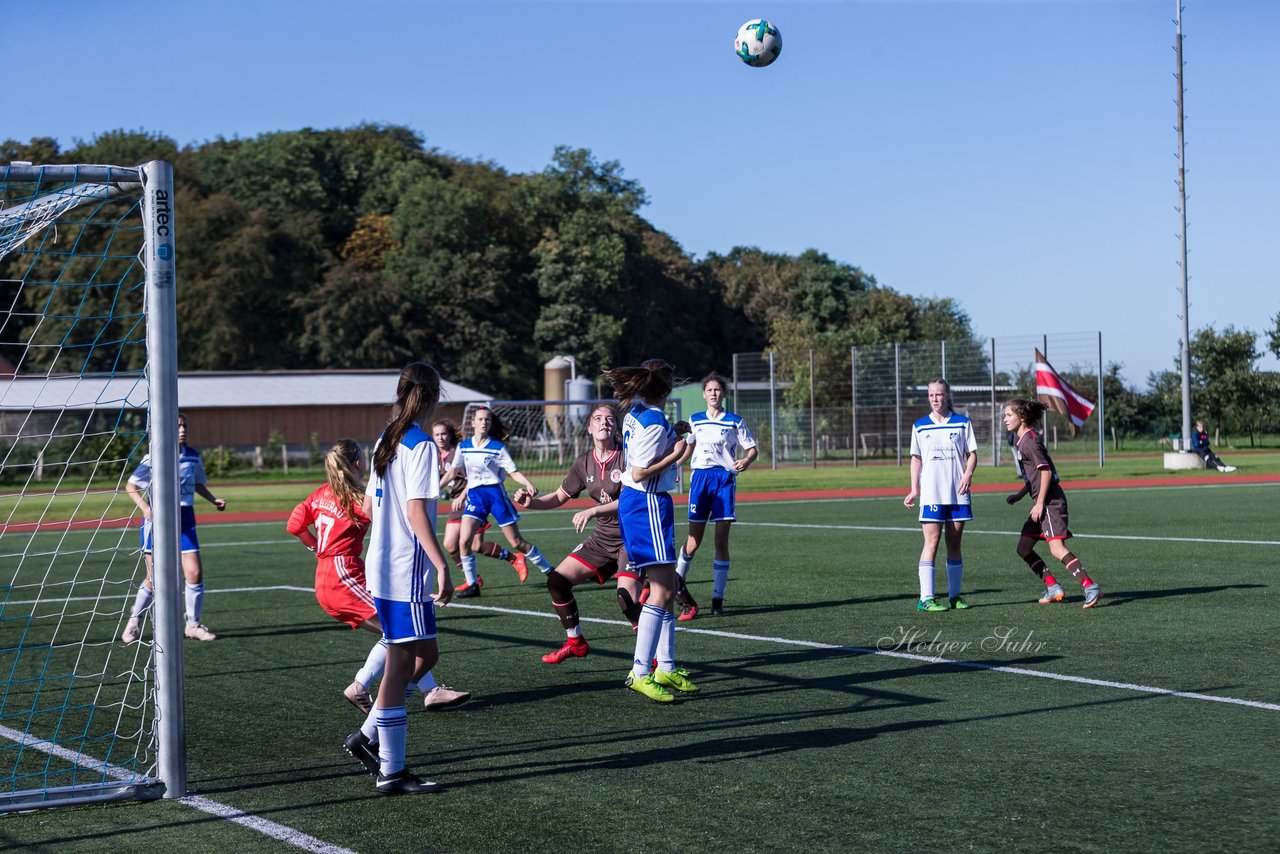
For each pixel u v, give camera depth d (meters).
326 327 67.44
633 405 7.27
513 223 83.44
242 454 52.12
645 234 100.44
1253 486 27.80
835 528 18.97
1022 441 10.57
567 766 5.62
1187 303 36.22
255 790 5.33
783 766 5.51
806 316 92.00
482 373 73.00
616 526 8.24
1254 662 7.79
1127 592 11.16
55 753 6.15
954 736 6.01
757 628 9.67
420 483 5.17
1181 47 35.34
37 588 13.78
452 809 4.96
